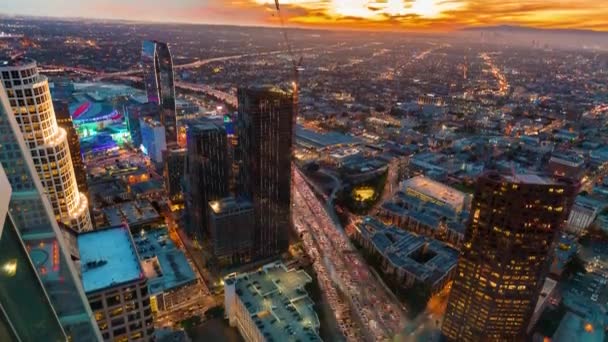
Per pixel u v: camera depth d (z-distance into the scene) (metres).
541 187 187.25
